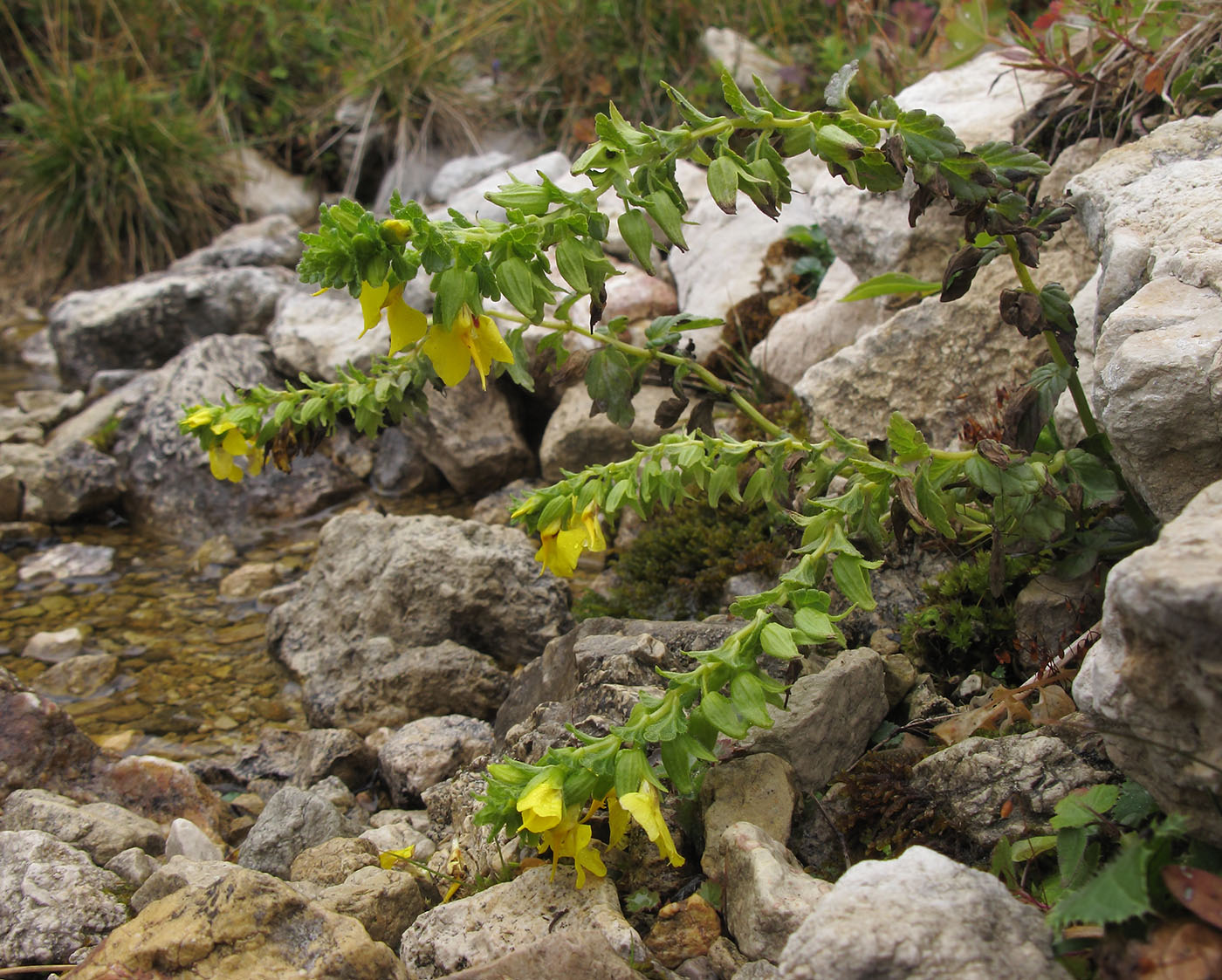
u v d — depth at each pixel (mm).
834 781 2436
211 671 3875
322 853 2549
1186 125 2930
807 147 2211
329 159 8930
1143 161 2850
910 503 2318
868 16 5723
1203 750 1569
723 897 2107
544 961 1852
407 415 3113
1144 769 1694
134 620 4270
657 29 7555
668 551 3781
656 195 2074
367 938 1921
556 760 1953
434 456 5094
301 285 6273
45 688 3775
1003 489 2287
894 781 2309
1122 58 3801
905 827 2217
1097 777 2107
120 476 5297
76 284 8281
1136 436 2141
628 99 7633
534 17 8016
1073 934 1631
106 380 6297
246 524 5078
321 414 3105
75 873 2432
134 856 2557
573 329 2748
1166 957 1490
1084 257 3459
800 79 6336
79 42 9312
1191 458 2137
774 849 2082
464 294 1888
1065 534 2641
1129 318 2215
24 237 8266
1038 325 2410
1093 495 2490
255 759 3279
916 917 1616
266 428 3074
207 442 3104
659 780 2373
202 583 4613
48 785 2898
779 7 7277
